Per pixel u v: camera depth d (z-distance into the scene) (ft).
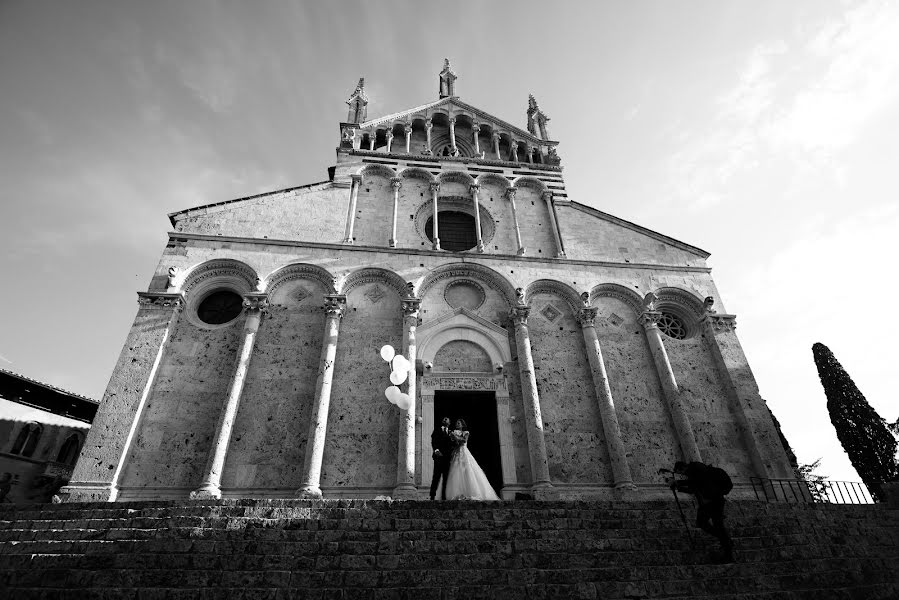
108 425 53.06
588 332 68.54
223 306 66.39
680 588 28.12
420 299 68.90
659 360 67.82
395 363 52.26
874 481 82.94
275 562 29.37
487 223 81.41
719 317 71.97
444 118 96.48
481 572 28.60
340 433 57.98
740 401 64.80
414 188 82.53
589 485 58.13
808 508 44.24
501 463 58.54
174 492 52.08
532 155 93.35
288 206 75.00
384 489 55.26
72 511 37.58
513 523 36.40
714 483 33.04
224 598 25.93
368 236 75.41
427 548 31.89
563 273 74.64
